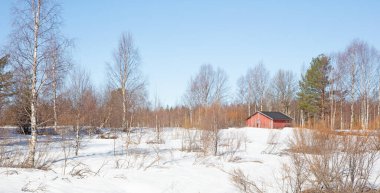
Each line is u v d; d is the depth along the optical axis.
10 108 19.81
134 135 29.75
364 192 8.45
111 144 23.59
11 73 15.17
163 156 17.03
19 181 9.62
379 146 8.64
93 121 32.56
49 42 15.09
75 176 11.00
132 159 15.89
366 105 42.72
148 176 11.61
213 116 19.00
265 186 9.89
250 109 61.41
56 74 15.49
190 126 30.70
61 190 9.09
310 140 8.80
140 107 41.38
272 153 18.16
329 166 8.59
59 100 24.14
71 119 23.69
